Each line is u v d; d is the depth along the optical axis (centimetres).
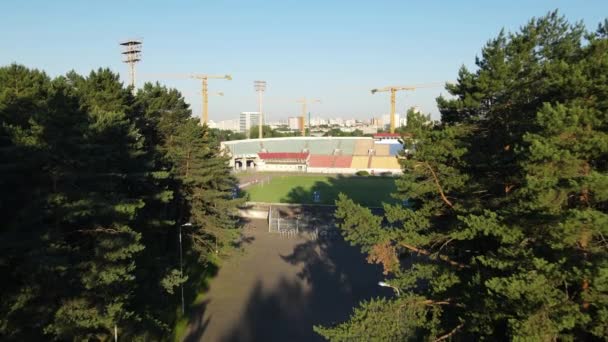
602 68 1605
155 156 3806
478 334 1989
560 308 1486
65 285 2214
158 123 4691
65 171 2258
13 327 2008
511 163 2017
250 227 6956
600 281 1362
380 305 2139
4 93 2878
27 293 2062
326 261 5184
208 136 5138
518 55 2119
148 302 2961
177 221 4341
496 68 2094
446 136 2186
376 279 4541
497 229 1770
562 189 1520
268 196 9356
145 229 3391
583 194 1641
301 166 14550
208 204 4566
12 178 2278
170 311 3591
